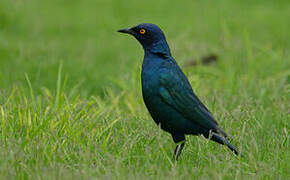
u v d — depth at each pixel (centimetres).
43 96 1463
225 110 1245
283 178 913
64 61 1958
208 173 909
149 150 977
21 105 1172
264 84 1562
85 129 1084
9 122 1091
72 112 1158
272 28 2542
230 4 3070
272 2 3162
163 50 1018
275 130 1149
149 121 1188
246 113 1191
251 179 895
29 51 2055
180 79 998
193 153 1047
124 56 2094
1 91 1387
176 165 943
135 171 902
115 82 1644
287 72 1633
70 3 3170
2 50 2011
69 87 1617
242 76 1639
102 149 988
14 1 2786
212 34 2453
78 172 871
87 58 2062
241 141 1062
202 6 3050
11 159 901
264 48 1834
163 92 980
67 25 2661
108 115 1207
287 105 1345
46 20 2730
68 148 1004
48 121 1092
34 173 875
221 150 1052
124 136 1073
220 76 1673
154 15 2922
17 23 2552
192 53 1997
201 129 1008
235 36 2239
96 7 3089
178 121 998
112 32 2616
